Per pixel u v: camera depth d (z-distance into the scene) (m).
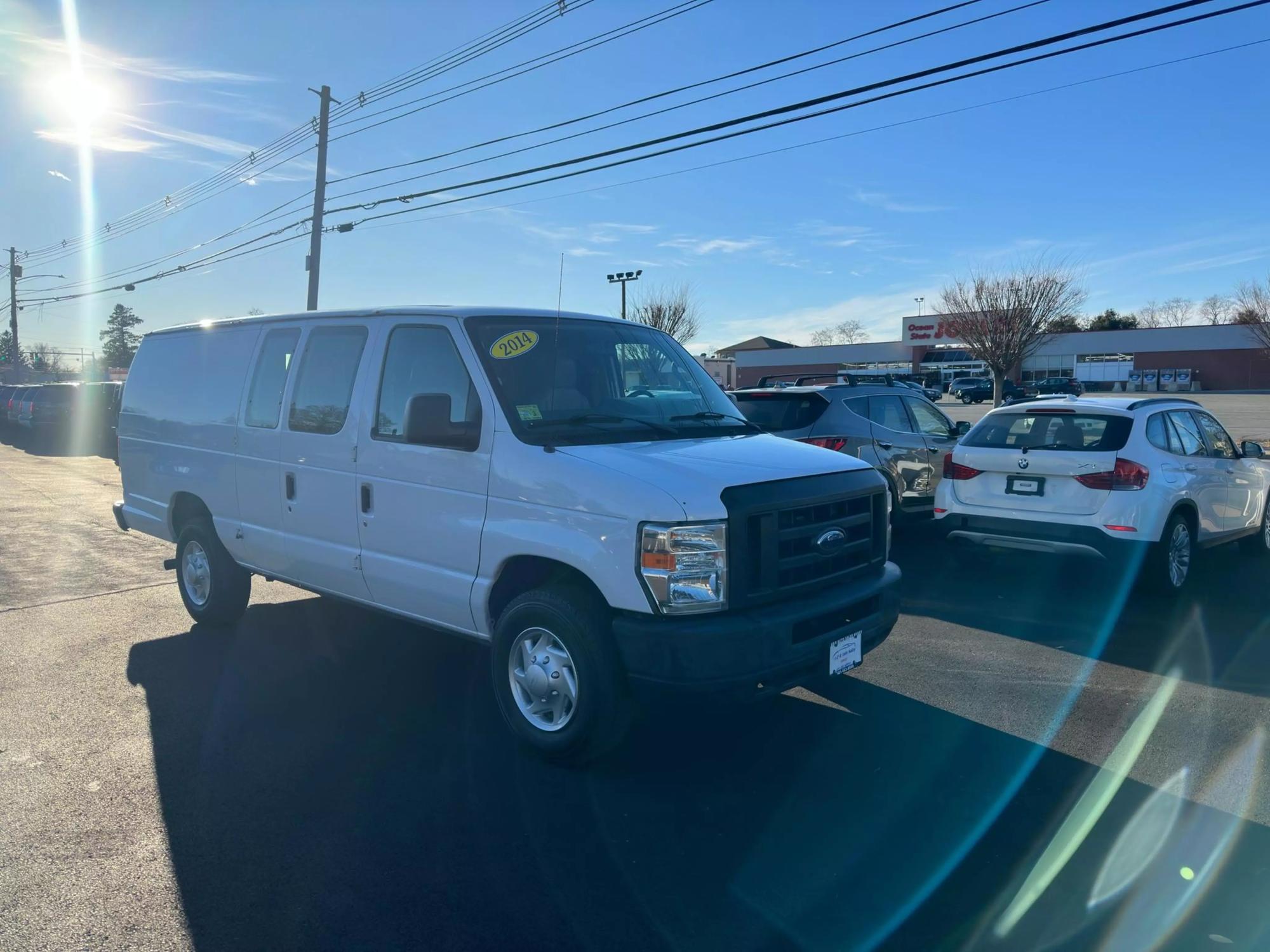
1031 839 3.73
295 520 5.71
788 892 3.35
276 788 4.17
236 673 5.80
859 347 67.56
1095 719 5.02
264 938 3.06
